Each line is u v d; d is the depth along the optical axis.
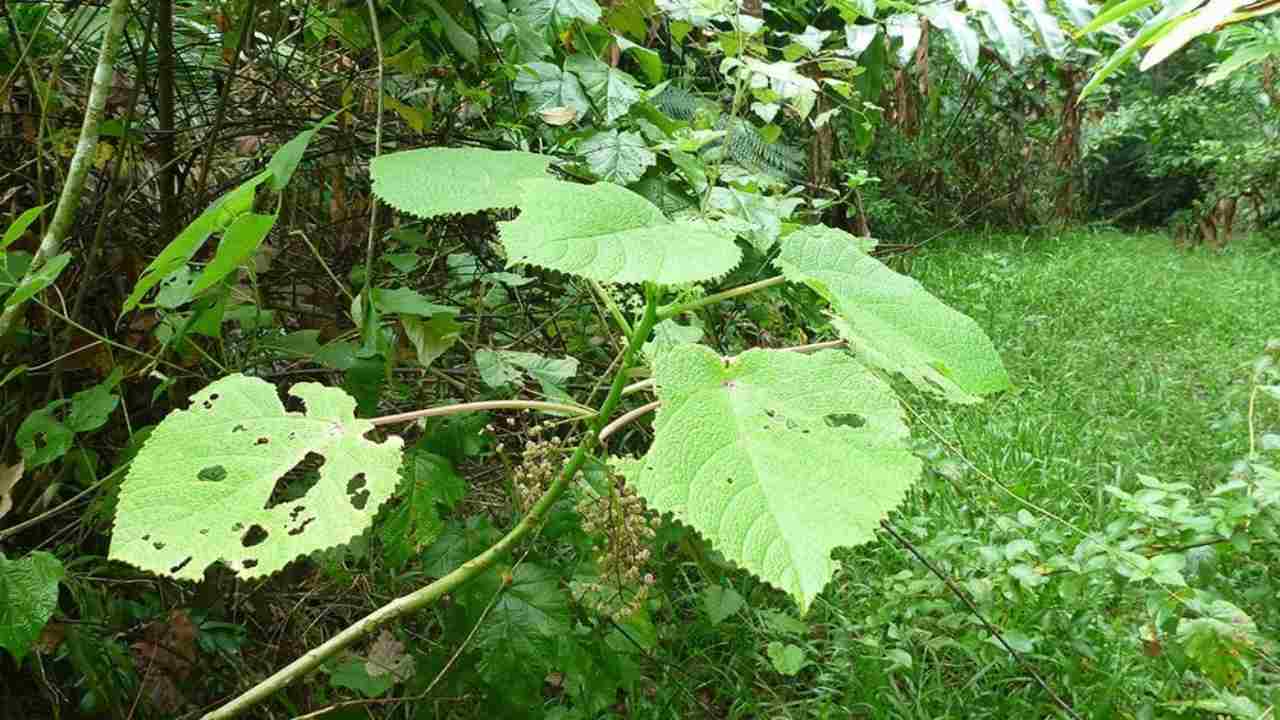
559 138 2.17
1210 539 2.60
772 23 3.45
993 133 10.65
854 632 3.25
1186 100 12.02
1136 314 8.33
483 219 2.46
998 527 3.09
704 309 2.78
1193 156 12.20
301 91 2.38
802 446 0.65
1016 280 9.45
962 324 0.82
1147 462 4.94
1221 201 11.32
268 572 0.70
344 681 2.02
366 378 1.71
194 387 2.08
